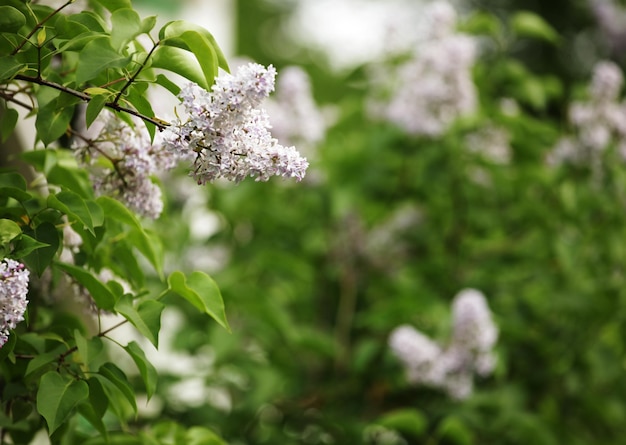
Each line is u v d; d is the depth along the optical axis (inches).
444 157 171.6
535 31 181.9
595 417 180.5
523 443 163.3
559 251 171.0
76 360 87.7
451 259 182.9
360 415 171.8
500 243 188.5
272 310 152.4
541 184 181.8
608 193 177.9
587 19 356.5
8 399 87.9
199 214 188.9
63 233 89.9
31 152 95.1
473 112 171.3
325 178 177.0
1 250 73.9
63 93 78.7
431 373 149.5
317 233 187.6
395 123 176.1
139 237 94.0
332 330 190.1
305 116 169.3
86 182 96.3
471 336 145.6
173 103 127.0
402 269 186.4
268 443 158.4
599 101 174.2
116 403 96.4
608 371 174.2
